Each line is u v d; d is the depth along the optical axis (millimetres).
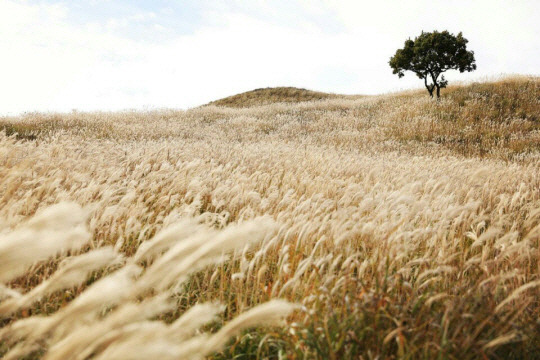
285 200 4609
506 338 2152
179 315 2875
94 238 3701
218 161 9289
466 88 28438
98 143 10688
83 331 1078
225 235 1207
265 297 3051
